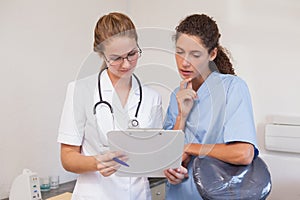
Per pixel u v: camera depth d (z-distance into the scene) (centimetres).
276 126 208
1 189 172
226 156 107
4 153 173
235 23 229
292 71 213
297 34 211
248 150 107
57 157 205
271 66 219
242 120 113
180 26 103
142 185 118
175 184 117
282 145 206
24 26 180
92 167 101
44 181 191
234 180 96
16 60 177
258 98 223
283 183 206
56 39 201
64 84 207
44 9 192
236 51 229
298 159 203
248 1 225
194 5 244
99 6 235
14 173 178
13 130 177
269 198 209
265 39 220
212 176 98
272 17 218
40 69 191
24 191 155
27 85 184
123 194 112
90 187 114
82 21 220
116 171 97
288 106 215
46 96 196
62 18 204
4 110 172
